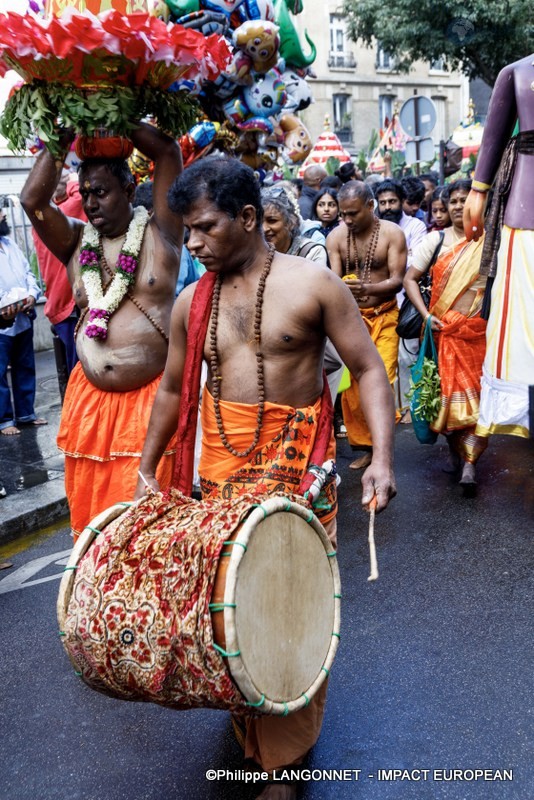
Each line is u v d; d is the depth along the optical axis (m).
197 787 2.78
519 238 4.78
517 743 2.88
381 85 38.03
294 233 4.67
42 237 3.76
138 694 2.25
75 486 3.75
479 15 23.20
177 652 2.13
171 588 2.14
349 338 2.54
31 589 4.39
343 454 6.41
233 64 6.11
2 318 6.60
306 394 2.56
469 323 5.27
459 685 3.24
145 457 2.89
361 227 5.89
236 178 2.45
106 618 2.20
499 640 3.55
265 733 2.57
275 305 2.50
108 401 3.64
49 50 3.09
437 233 5.59
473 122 22.38
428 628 3.70
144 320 3.62
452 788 2.69
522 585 4.05
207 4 5.98
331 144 18.34
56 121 3.39
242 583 2.09
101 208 3.59
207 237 2.46
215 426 2.59
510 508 5.06
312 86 36.25
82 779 2.86
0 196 10.20
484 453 6.17
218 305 2.56
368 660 3.46
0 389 6.91
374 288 5.82
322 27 36.06
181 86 3.50
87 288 3.63
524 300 4.80
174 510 2.33
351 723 3.04
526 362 4.84
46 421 7.36
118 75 3.26
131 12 3.36
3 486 5.73
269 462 2.53
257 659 2.15
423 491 5.48
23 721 3.21
